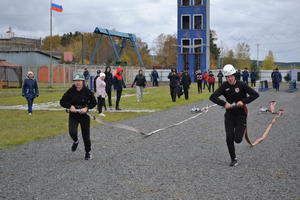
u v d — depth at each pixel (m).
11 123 13.51
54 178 6.37
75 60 79.00
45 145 9.45
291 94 29.89
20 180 6.27
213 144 9.35
